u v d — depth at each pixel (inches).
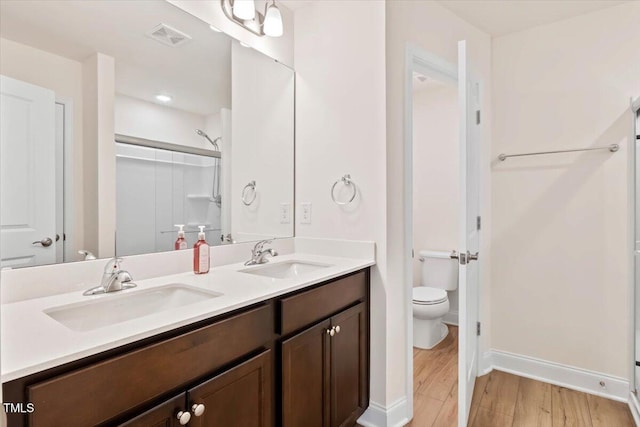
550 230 88.6
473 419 72.3
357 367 65.7
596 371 82.5
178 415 34.8
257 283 51.0
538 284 90.4
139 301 48.1
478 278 90.7
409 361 72.7
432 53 78.1
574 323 85.4
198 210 64.3
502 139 95.3
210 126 66.2
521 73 92.4
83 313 42.8
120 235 53.0
